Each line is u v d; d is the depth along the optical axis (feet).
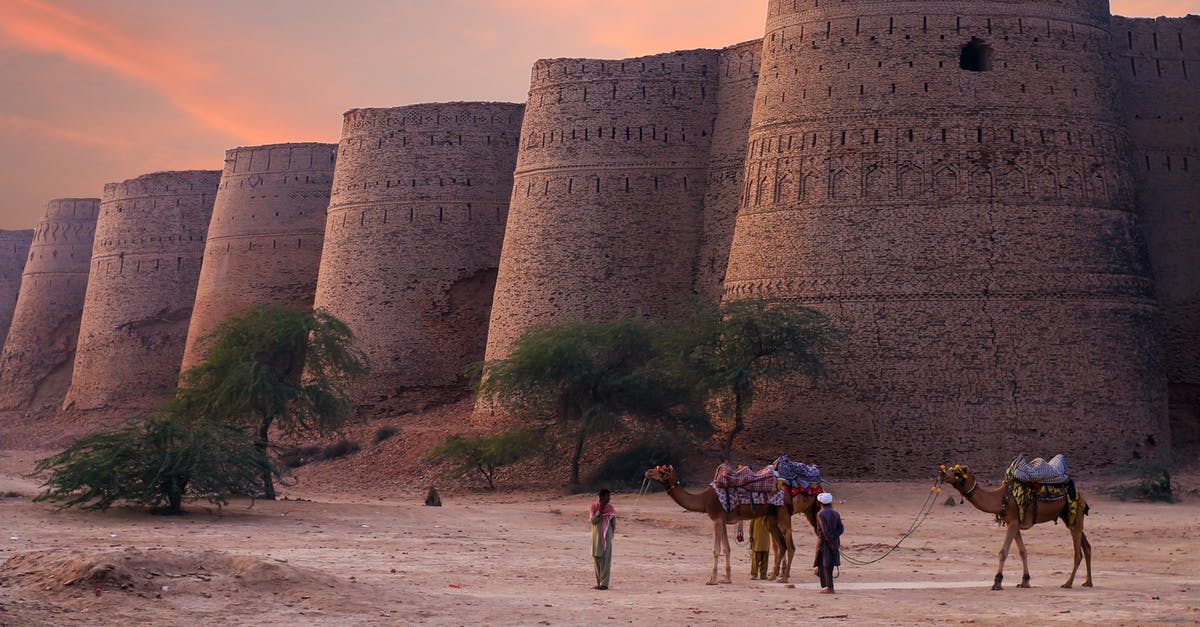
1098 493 105.60
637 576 54.85
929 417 115.96
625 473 122.52
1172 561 65.26
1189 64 137.59
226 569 43.62
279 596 41.32
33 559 43.16
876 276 119.24
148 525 75.41
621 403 125.29
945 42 122.21
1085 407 115.65
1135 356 119.34
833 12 126.11
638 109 149.18
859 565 62.64
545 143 150.92
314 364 119.65
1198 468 119.44
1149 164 134.72
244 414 111.75
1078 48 123.65
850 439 117.70
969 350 116.37
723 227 144.77
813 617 40.75
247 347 114.93
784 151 126.31
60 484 83.35
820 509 49.67
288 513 87.45
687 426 123.85
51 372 254.06
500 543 71.31
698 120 149.89
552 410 127.75
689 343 122.52
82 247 259.19
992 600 45.65
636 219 146.72
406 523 83.97
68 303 256.73
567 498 114.52
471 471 131.23
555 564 59.67
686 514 95.35
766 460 121.19
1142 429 118.11
